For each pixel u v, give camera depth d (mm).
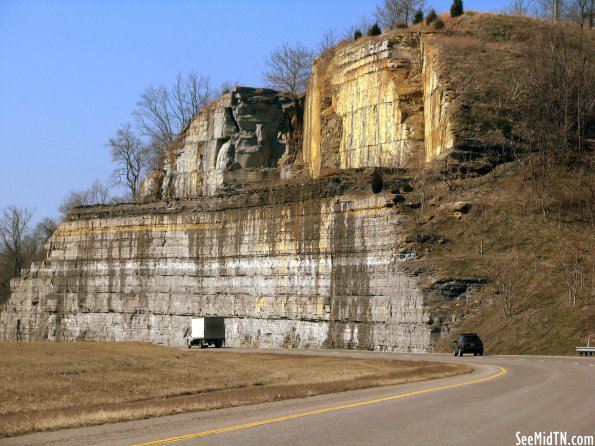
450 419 25359
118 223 118812
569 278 72125
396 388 37844
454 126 95812
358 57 113188
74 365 52781
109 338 117000
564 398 30125
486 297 76188
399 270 81938
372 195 89562
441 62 102750
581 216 84562
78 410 35500
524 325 69938
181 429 25734
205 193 129000
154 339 111375
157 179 140125
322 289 91625
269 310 97438
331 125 116688
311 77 126375
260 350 84500
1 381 45156
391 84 107438
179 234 110875
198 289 107312
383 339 82188
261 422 26109
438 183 92438
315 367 60281
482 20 112812
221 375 53625
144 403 37531
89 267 121625
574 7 136625
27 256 176750
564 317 68812
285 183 107438
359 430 23688
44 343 67125
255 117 129500
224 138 129625
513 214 85500
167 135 158375
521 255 79188
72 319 122438
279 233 97938
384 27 148500
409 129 104562
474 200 88188
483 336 71500
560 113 98500
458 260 80062
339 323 88625
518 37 109562
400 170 95625
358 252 88125
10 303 133250
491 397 31234
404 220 85125
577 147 95875
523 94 99812
